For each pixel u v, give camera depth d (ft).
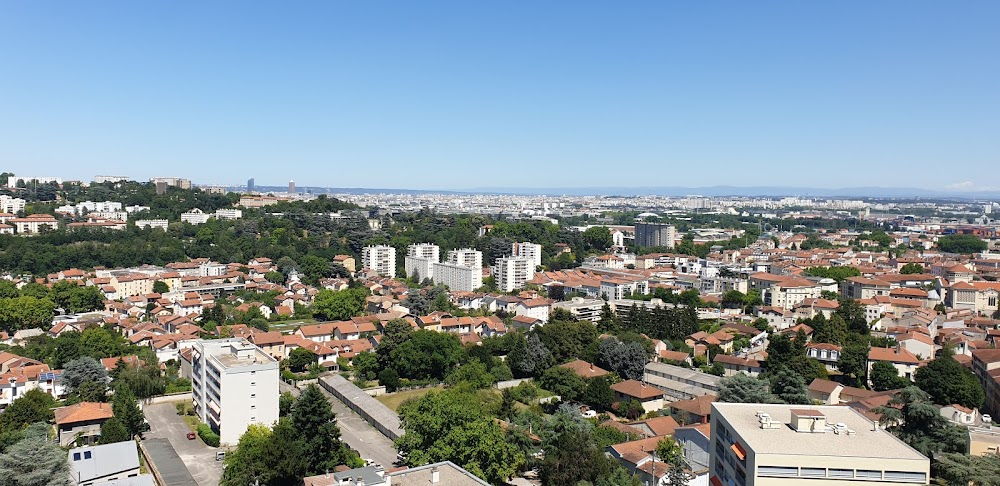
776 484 270.05
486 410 486.79
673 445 412.36
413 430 399.65
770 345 626.64
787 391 500.74
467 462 376.68
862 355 604.08
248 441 403.54
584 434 411.34
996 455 335.67
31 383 544.62
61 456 356.38
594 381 556.51
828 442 283.38
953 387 505.66
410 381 618.44
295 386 615.16
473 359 625.41
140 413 491.31
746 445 281.13
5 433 430.61
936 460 373.81
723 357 654.12
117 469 396.16
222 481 384.06
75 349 631.97
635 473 398.83
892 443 283.38
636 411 536.01
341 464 416.26
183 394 577.84
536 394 572.51
